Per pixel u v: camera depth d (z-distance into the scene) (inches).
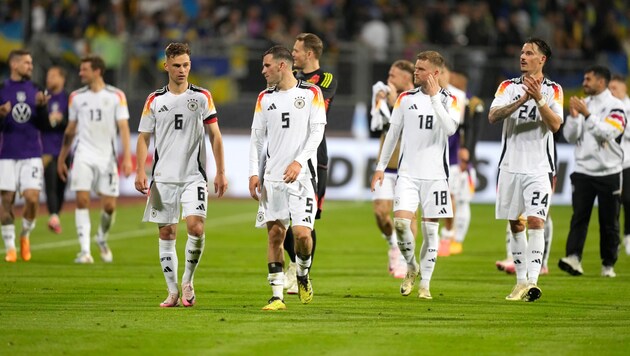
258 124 1264.8
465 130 1905.8
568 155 3021.7
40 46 3179.1
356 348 1018.7
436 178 1375.5
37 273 1657.2
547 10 3651.6
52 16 3390.7
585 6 3617.1
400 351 1007.0
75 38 3245.6
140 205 2923.2
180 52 1246.3
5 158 1813.5
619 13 3705.7
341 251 2057.1
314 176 1259.2
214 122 1262.3
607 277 1689.2
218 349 1009.5
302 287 1285.7
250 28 3521.2
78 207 1822.1
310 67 1455.5
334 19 3592.5
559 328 1151.0
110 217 1830.7
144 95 3230.8
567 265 1681.8
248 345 1029.8
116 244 2128.4
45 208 2822.3
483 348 1027.3
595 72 1665.8
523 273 1405.0
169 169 1258.6
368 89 3235.7
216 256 1947.6
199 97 1252.5
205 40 3319.4
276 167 1253.1
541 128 1369.3
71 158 2038.6
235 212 2797.7
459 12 3654.0
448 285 1566.2
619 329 1147.3
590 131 1647.4
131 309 1269.7
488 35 3435.0
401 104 1381.6
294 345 1031.0
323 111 1258.0
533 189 1370.6
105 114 1801.2
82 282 1550.2
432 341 1060.5
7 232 1835.6
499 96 1393.9
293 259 1441.9
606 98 1670.8
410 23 3570.4
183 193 1261.1
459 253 2047.2
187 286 1290.6
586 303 1370.6
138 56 3235.7
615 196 1686.8
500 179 1395.2
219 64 3255.4
